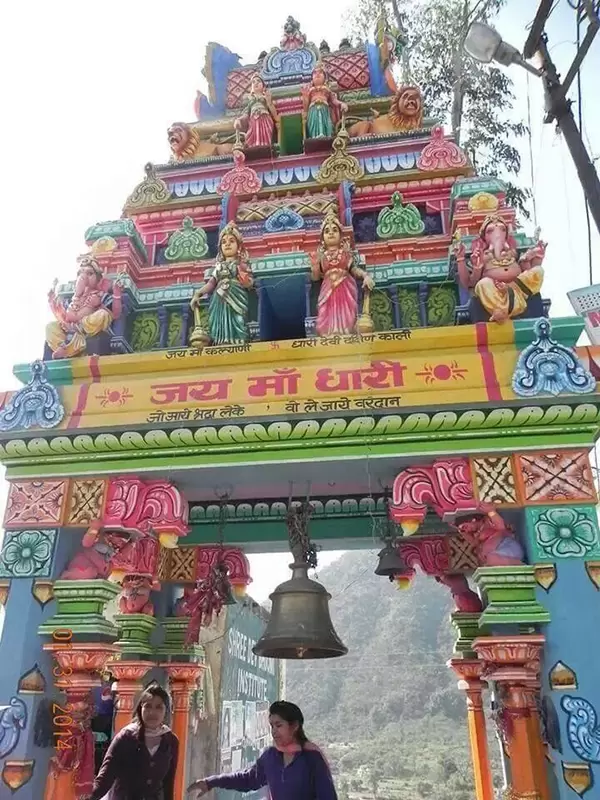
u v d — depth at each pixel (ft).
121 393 18.63
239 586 25.35
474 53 20.04
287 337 24.35
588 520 15.81
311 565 18.45
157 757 14.82
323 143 25.02
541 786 15.31
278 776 13.99
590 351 17.29
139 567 23.52
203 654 26.71
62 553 17.72
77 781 16.14
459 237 20.22
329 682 188.14
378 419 16.96
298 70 29.35
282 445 17.26
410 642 184.55
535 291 18.02
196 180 25.90
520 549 16.20
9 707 16.06
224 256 20.72
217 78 30.76
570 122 19.13
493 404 16.70
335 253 19.86
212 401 17.97
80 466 18.25
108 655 17.02
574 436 16.47
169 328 22.06
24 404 18.79
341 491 23.16
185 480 18.76
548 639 15.07
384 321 20.84
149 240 24.77
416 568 24.54
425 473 16.94
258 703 56.54
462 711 155.22
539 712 15.55
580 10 18.43
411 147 24.48
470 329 17.57
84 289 20.54
